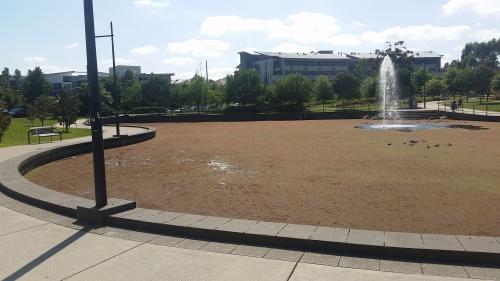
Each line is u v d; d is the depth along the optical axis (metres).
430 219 8.75
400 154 19.23
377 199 10.59
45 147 21.28
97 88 7.68
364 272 5.22
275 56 123.94
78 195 11.62
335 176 13.95
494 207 9.68
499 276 5.04
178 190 12.00
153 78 72.69
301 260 5.66
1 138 27.19
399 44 79.50
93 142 7.67
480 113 48.06
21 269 5.54
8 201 9.23
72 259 5.84
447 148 21.12
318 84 74.12
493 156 18.06
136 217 7.28
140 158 19.62
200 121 53.28
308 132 33.25
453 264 5.42
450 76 93.44
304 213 9.29
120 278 5.21
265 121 50.50
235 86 66.31
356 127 37.28
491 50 154.38
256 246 6.24
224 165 16.77
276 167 16.02
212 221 6.97
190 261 5.70
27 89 93.31
